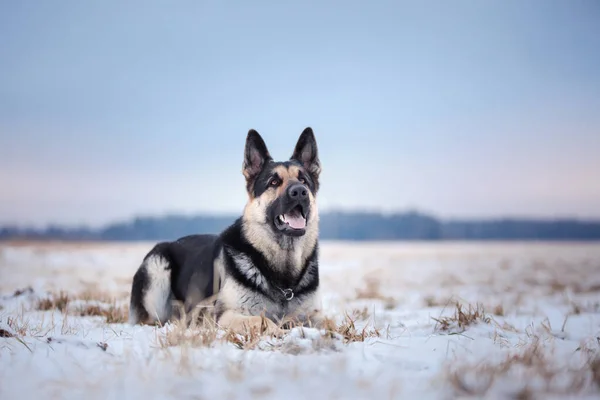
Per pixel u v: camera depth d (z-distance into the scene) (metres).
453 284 15.19
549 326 6.17
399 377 3.73
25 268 19.52
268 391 3.38
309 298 6.45
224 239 6.61
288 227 6.11
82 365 4.02
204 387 3.45
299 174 6.59
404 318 7.64
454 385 3.43
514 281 16.06
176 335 4.84
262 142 6.90
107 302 9.37
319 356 4.33
